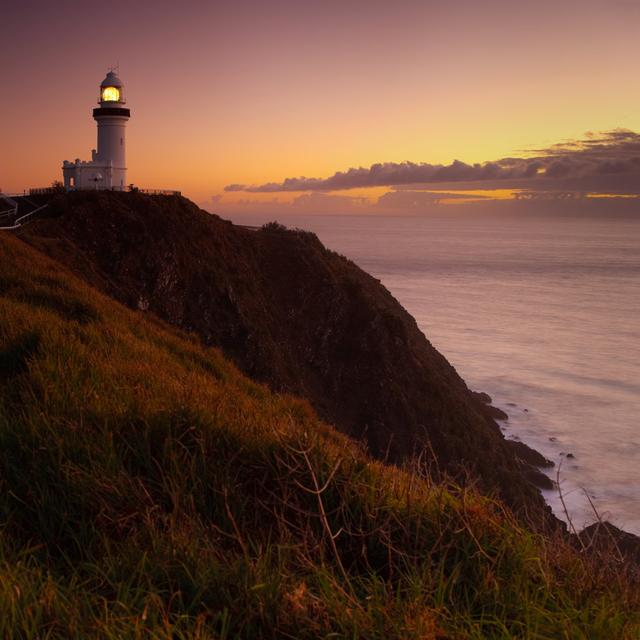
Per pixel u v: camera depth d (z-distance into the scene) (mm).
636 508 48531
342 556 3438
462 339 132125
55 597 2365
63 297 13367
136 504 3406
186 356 12641
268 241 55938
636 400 86125
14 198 48969
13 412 4613
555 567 3205
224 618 2400
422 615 2545
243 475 3971
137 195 43406
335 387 49500
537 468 57938
